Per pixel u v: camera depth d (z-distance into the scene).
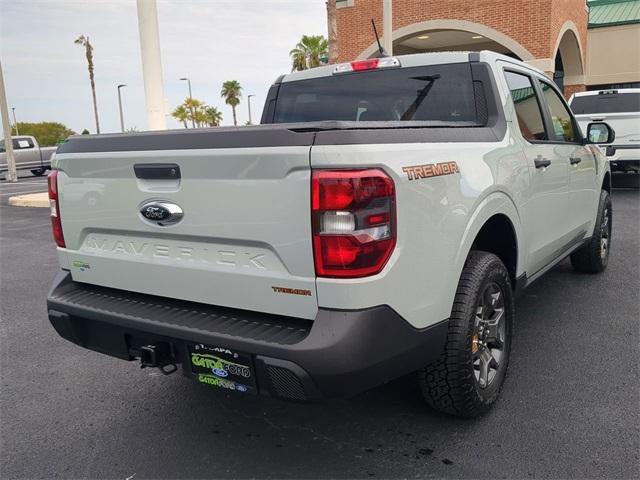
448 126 3.09
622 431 3.09
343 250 2.32
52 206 3.32
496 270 3.19
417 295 2.60
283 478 2.81
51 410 3.60
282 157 2.36
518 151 3.63
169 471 2.91
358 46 19.61
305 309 2.45
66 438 3.26
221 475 2.86
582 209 5.17
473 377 3.05
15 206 15.36
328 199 2.30
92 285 3.28
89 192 3.06
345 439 3.14
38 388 3.93
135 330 2.84
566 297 5.39
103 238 3.12
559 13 17.72
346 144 2.31
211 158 2.53
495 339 3.30
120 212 2.94
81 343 3.20
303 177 2.34
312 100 4.34
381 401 3.54
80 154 3.04
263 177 2.42
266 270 2.52
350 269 2.33
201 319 2.70
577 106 12.96
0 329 5.19
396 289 2.47
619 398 3.45
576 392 3.54
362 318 2.36
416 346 2.64
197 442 3.18
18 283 6.93
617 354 4.09
